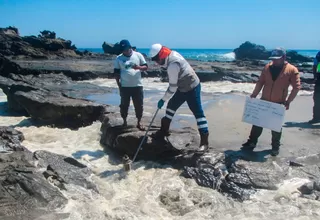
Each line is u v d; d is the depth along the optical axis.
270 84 6.71
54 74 21.61
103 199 5.49
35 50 40.34
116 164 7.05
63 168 6.20
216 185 5.95
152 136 7.25
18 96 11.56
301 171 6.17
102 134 8.47
